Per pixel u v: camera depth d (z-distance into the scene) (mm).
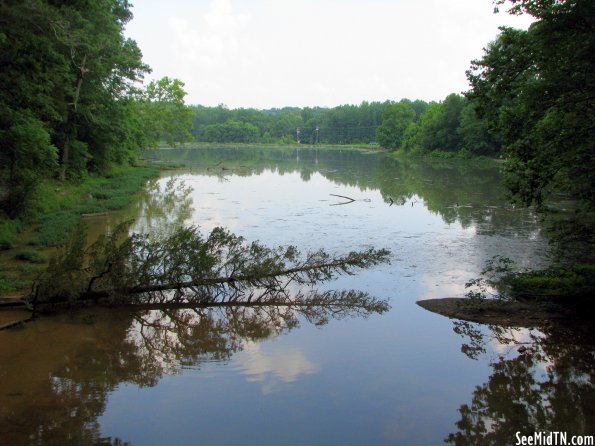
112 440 6617
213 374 8570
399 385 8203
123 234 18922
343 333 10445
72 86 27969
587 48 10305
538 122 12172
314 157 89250
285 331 10602
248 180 42719
